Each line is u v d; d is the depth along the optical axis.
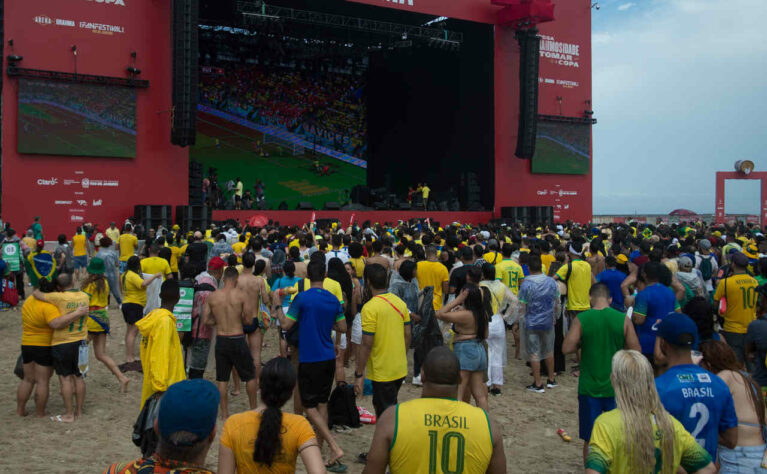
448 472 2.75
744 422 3.73
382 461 2.82
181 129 21.77
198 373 7.12
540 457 6.23
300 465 5.89
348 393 5.91
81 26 21.14
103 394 8.05
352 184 42.47
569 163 31.53
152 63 22.45
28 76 20.28
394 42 36.59
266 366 3.03
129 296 9.31
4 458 5.80
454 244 10.37
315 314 5.69
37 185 20.62
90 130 21.30
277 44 37.00
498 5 28.73
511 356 10.84
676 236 15.04
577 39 31.77
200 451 2.35
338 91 44.56
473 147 32.44
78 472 5.55
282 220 26.20
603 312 5.08
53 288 6.88
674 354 3.64
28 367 7.01
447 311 6.16
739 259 7.36
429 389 2.93
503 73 30.11
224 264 8.22
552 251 12.21
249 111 41.56
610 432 2.87
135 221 21.75
